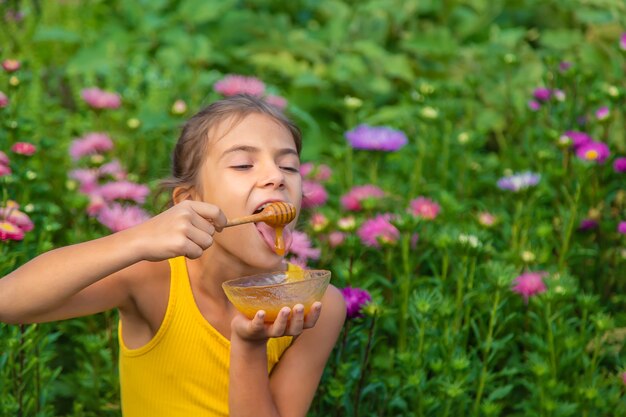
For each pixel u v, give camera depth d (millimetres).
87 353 3162
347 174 4016
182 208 1836
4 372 2648
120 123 4379
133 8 5855
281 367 2256
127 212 3037
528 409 2857
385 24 5918
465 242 2904
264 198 2062
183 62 5297
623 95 3797
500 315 3053
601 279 3617
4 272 2641
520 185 3395
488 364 3023
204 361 2166
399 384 2805
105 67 5152
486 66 5359
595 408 2822
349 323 2639
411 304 2834
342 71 5367
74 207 3186
